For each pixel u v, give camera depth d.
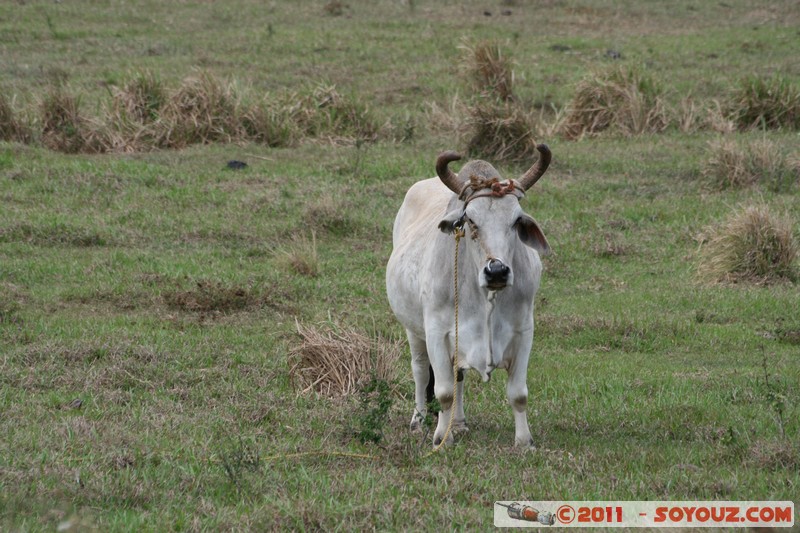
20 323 24.53
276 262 29.84
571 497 15.01
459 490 15.17
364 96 49.47
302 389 20.94
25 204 33.94
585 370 22.95
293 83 51.25
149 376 21.31
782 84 46.28
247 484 15.21
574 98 46.31
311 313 26.31
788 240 29.80
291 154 41.19
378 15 67.06
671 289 28.80
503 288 15.51
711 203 35.75
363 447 17.28
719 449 17.12
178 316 25.78
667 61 56.91
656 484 15.60
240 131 43.25
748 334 25.44
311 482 15.38
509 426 19.14
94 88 49.28
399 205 35.16
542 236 16.14
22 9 64.31
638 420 19.23
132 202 34.56
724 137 41.06
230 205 34.53
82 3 66.81
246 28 62.69
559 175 38.81
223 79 47.75
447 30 63.22
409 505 14.45
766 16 70.19
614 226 33.81
